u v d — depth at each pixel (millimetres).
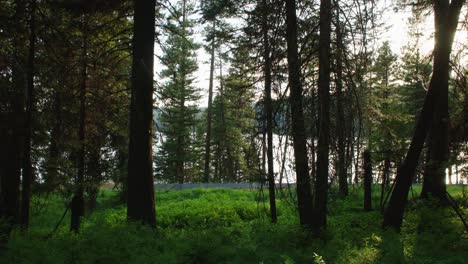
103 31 15211
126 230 8703
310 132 9312
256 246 8188
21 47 13367
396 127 16281
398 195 11945
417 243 9391
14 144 13859
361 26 8641
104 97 15070
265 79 10367
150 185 11859
